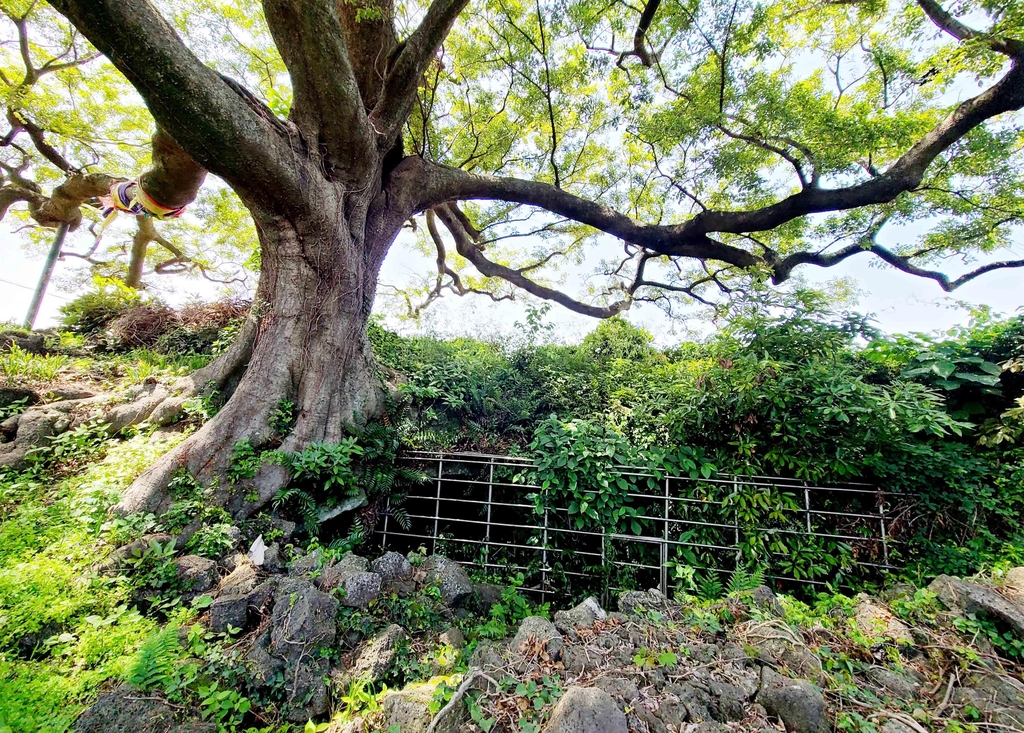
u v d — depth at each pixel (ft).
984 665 7.87
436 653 9.75
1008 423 14.53
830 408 13.98
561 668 7.66
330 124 15.80
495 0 22.95
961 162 22.62
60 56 27.78
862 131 19.25
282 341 15.83
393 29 18.19
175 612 9.33
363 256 18.29
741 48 20.39
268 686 8.17
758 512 15.11
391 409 18.98
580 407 20.61
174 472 12.84
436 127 27.53
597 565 15.48
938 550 13.69
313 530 13.60
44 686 6.90
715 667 7.76
